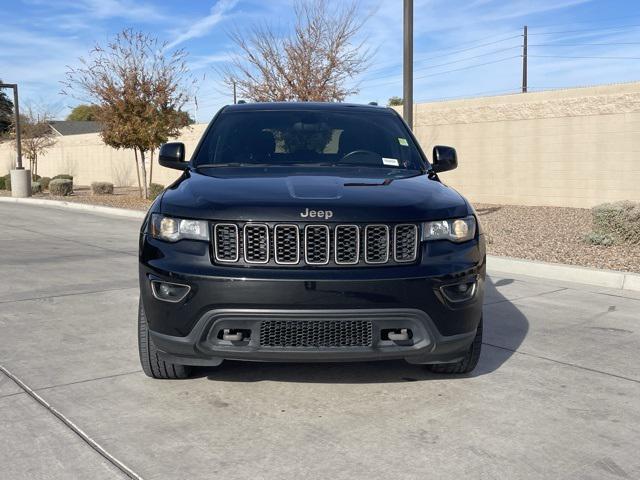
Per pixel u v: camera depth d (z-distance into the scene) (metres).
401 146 5.36
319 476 3.21
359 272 3.79
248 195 4.01
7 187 31.00
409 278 3.80
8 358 4.98
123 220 16.78
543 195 16.69
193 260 3.86
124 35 22.19
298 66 17.73
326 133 5.34
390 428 3.77
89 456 3.39
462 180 18.47
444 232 4.05
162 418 3.88
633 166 14.91
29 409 3.99
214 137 5.31
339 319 3.74
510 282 8.28
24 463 3.31
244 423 3.82
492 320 6.29
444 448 3.52
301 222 3.82
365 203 3.95
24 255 10.34
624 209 10.32
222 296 3.73
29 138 37.84
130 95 22.20
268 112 5.59
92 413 3.94
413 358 3.99
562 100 16.06
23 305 6.79
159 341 3.98
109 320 6.18
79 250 10.98
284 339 3.78
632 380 4.64
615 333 5.86
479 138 17.91
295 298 3.70
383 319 3.79
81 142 34.88
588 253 9.67
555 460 3.40
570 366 4.93
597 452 3.51
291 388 4.37
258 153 5.11
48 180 31.62
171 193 4.29
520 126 16.97
